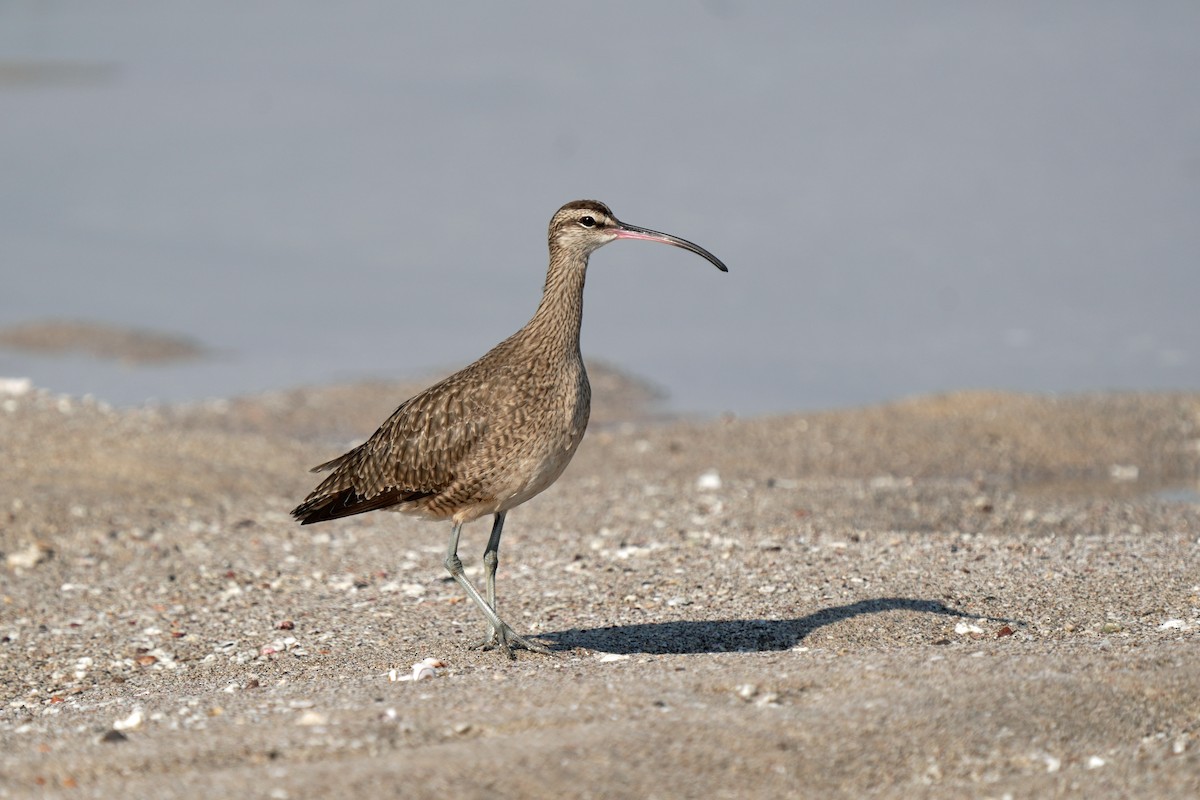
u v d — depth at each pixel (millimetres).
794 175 35906
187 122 43969
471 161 38281
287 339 24578
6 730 8250
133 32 61312
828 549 12211
